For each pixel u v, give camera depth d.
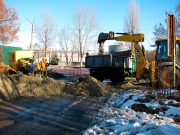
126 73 17.39
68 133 5.22
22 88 11.45
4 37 18.41
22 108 7.89
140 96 9.02
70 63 52.66
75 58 60.25
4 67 16.75
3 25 18.30
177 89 9.84
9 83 10.57
